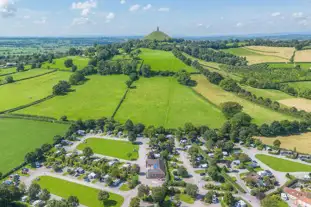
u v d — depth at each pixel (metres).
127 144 178.75
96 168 146.38
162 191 119.06
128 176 140.62
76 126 194.38
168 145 169.50
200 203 120.12
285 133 191.88
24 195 123.06
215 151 166.12
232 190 129.50
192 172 145.62
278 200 122.06
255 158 161.00
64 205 105.31
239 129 186.00
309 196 120.62
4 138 180.50
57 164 151.12
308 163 155.12
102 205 117.44
